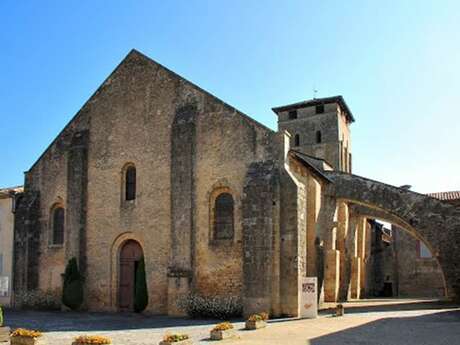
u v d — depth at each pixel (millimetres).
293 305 19844
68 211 26422
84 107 27594
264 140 21500
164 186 24031
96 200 26141
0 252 29734
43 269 27312
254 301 19812
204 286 21844
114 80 26844
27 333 13320
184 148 23234
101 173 26250
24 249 27531
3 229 30000
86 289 25562
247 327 16422
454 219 25875
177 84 24500
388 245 48875
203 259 22078
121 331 17000
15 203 29328
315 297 19703
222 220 22141
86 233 26094
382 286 47812
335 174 29484
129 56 26594
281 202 20734
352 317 19969
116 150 25953
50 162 28266
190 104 23812
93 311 25031
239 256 21297
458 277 25484
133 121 25688
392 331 15508
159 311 23016
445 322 17828
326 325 17219
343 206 33438
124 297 24688
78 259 25609
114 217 25344
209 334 15594
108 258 25172
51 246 27297
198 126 23328
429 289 44031
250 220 20406
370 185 28328
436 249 25984
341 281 32719
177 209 22906
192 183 22844
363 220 37812
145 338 15023
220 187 22281
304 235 21031
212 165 22594
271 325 17328
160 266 23359
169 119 24500
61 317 22391
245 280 20109
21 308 26922
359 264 36625
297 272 20016
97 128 26859
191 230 22375
